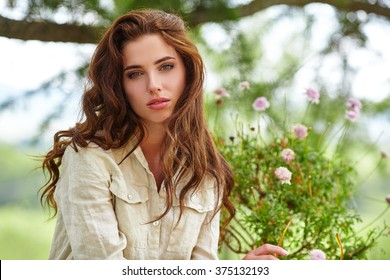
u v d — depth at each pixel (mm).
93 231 1881
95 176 1937
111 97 2008
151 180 2090
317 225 2633
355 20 6219
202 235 2176
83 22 4359
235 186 2752
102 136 2039
